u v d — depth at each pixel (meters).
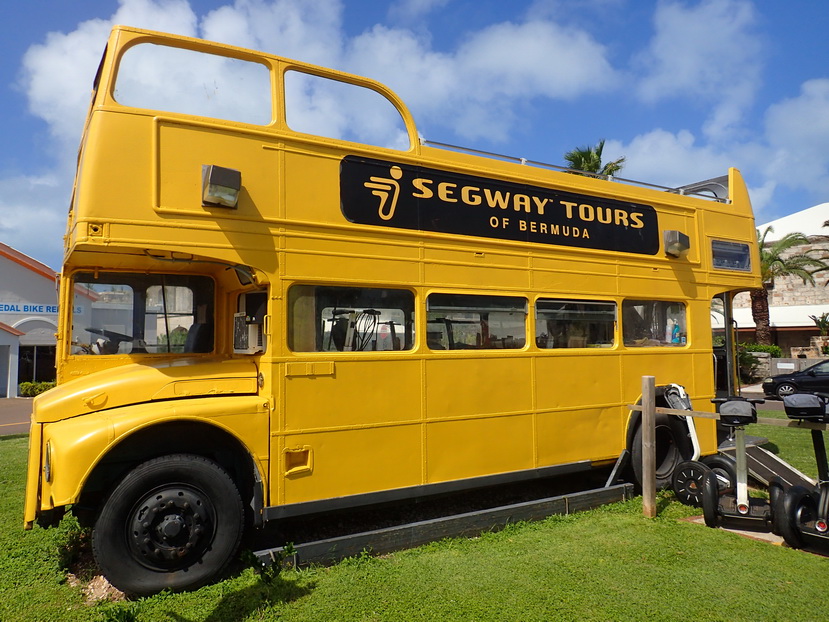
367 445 4.91
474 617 3.60
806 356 26.92
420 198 5.42
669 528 5.32
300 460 4.62
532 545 4.86
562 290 6.26
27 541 5.04
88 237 3.99
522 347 5.96
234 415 4.34
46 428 4.05
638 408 5.95
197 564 4.12
